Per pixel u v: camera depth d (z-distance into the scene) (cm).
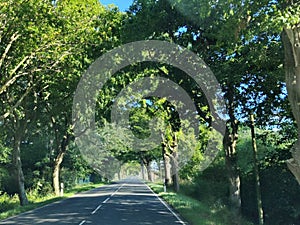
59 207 2783
